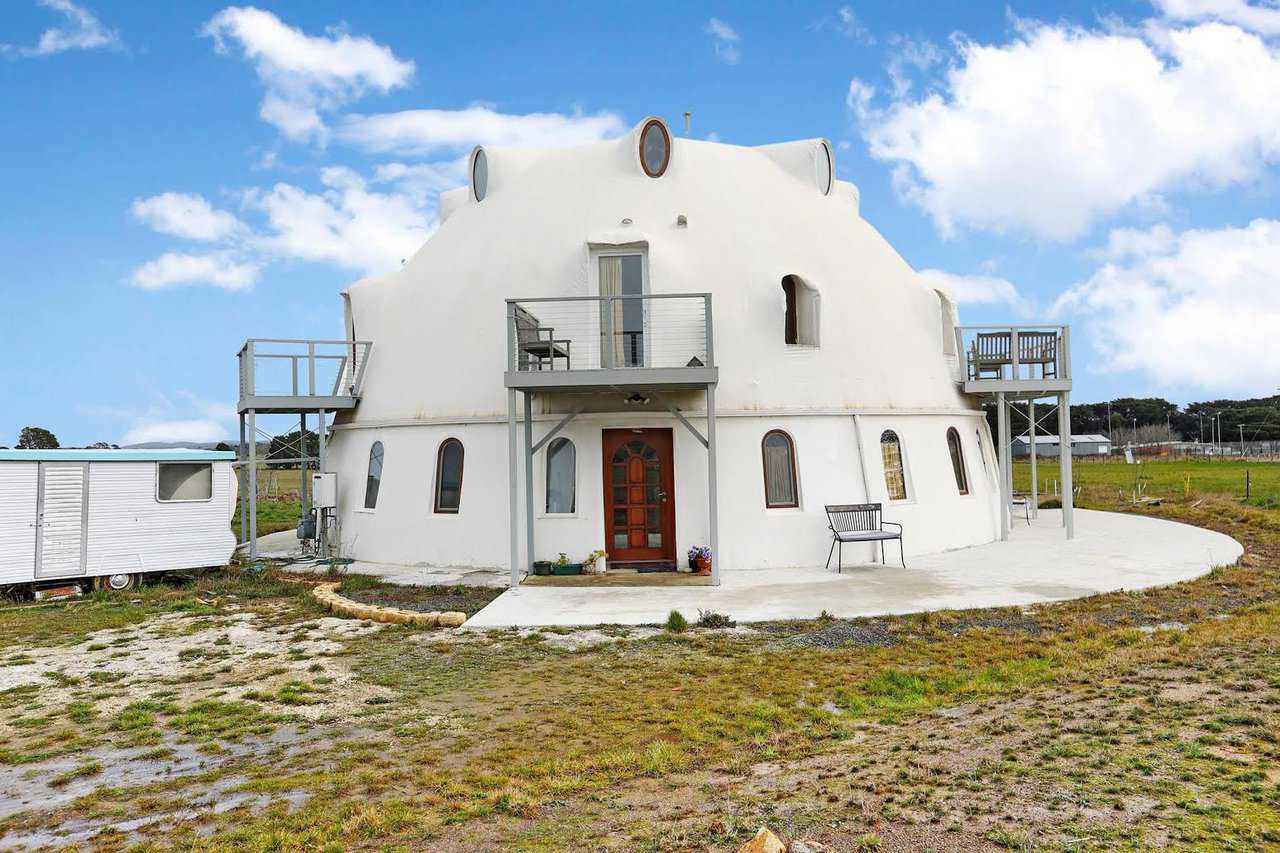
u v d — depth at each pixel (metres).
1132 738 5.77
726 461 14.51
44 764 6.41
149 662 9.37
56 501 13.82
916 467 15.84
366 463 16.86
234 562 16.72
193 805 5.61
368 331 17.73
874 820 4.75
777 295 15.05
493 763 6.25
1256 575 13.00
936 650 9.12
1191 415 124.06
